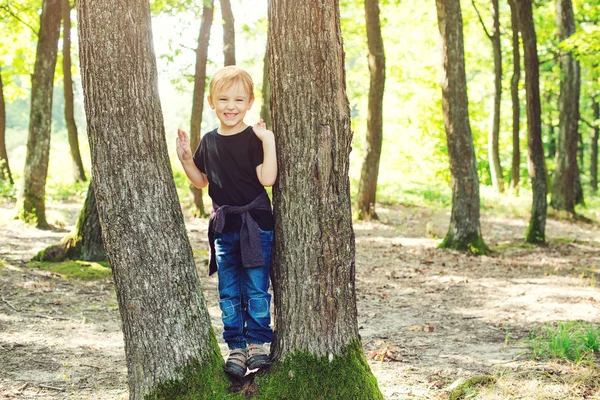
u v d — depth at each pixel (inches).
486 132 1273.4
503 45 1054.4
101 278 343.0
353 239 140.3
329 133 133.8
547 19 864.9
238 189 134.3
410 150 1210.6
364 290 361.1
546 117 1115.3
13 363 209.3
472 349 240.4
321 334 137.4
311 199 134.8
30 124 521.0
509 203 817.5
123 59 127.4
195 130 608.4
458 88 485.7
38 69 517.3
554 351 224.4
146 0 130.8
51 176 869.2
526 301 333.7
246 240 132.6
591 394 182.9
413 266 437.7
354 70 1136.8
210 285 352.8
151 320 131.9
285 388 135.3
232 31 588.7
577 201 935.0
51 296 303.9
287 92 133.6
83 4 127.3
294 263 136.4
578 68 772.6
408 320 294.4
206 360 136.6
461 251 493.7
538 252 511.8
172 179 135.2
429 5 943.7
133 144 129.1
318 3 131.6
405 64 1109.1
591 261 478.0
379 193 895.7
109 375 202.8
